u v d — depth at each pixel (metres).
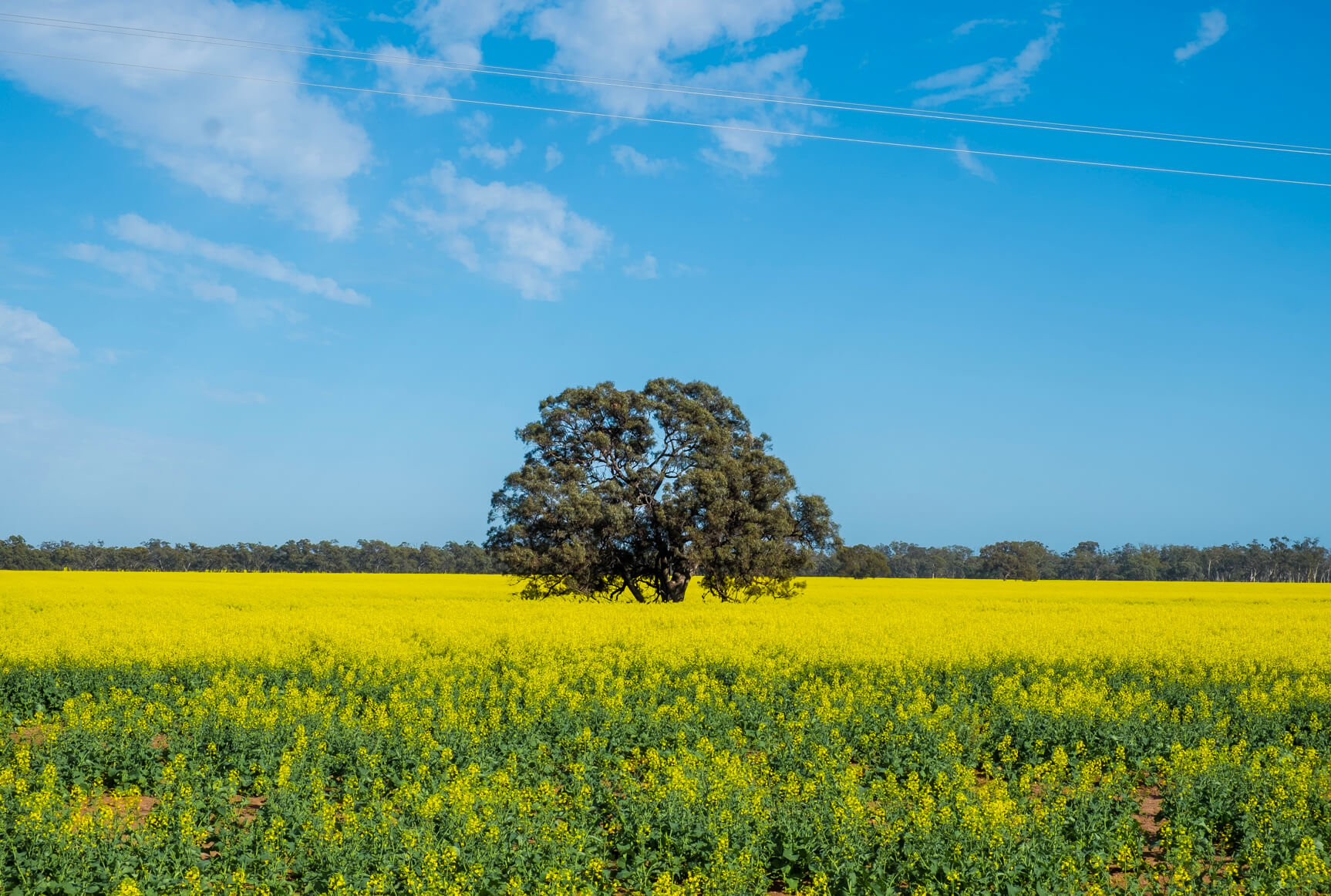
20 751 13.23
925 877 9.39
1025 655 24.59
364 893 8.95
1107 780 12.29
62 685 20.36
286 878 9.63
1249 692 19.17
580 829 10.57
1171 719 17.61
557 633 27.89
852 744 15.44
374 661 22.95
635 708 17.55
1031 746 15.45
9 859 9.70
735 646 25.27
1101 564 169.38
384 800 11.20
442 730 14.95
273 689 18.95
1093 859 9.60
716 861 9.37
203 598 51.56
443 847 9.65
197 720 15.23
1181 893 8.98
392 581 81.81
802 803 11.31
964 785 12.10
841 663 23.09
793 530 53.31
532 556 48.75
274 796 11.27
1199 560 169.88
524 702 18.52
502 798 11.18
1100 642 27.81
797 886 9.84
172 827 10.44
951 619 35.78
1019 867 9.45
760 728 16.39
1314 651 26.45
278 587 64.56
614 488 50.47
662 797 11.28
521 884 9.19
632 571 52.62
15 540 131.50
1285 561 164.88
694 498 50.06
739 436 55.09
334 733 14.69
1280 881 9.20
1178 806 11.63
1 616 35.75
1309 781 12.25
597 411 53.00
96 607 40.66
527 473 49.72
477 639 26.34
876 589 74.69
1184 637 29.50
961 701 18.72
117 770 13.69
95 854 9.63
